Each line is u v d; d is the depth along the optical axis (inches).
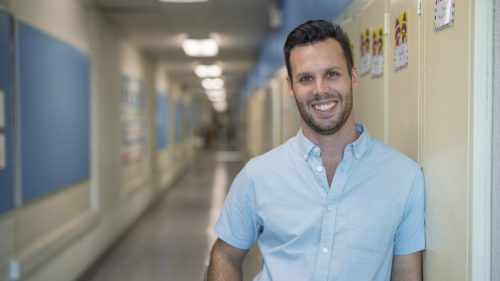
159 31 291.4
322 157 60.1
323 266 57.4
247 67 480.4
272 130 261.6
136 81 336.5
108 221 242.5
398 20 70.1
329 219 57.9
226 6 228.8
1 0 124.5
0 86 123.0
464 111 50.4
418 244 60.4
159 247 243.0
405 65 67.2
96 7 226.5
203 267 207.5
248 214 64.7
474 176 48.9
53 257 162.4
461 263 51.6
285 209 60.2
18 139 134.3
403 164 59.2
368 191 58.1
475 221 49.3
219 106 1363.2
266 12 242.5
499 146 47.4
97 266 211.9
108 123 249.6
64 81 176.1
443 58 55.1
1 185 123.2
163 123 473.4
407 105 66.4
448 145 54.1
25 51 139.8
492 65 48.0
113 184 257.4
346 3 111.2
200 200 394.9
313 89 56.7
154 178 404.2
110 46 258.1
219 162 782.5
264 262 63.6
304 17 169.9
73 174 186.5
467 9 49.6
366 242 57.1
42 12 156.4
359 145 58.9
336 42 57.2
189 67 479.8
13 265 128.3
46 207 159.0
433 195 57.7
